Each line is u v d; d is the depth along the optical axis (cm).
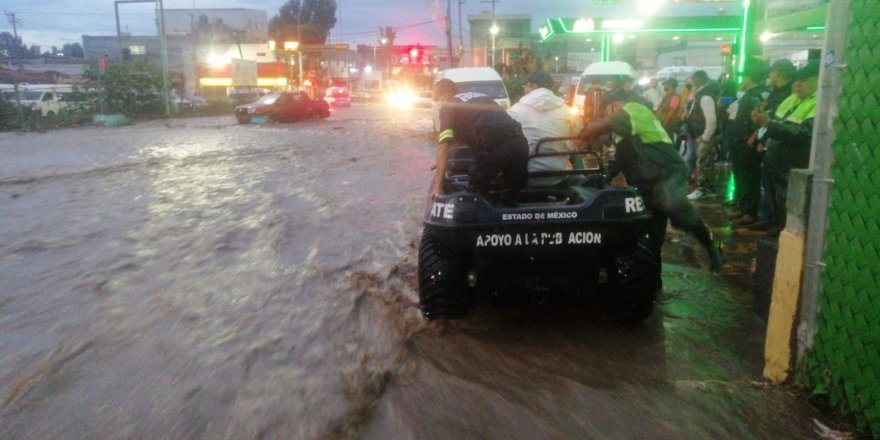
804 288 370
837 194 342
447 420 370
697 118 978
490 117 503
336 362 451
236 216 962
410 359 451
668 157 556
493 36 5053
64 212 1038
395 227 861
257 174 1421
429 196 530
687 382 408
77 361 467
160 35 3962
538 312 534
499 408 381
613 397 392
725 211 877
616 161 589
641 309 489
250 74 5131
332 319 532
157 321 541
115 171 1520
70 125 3319
